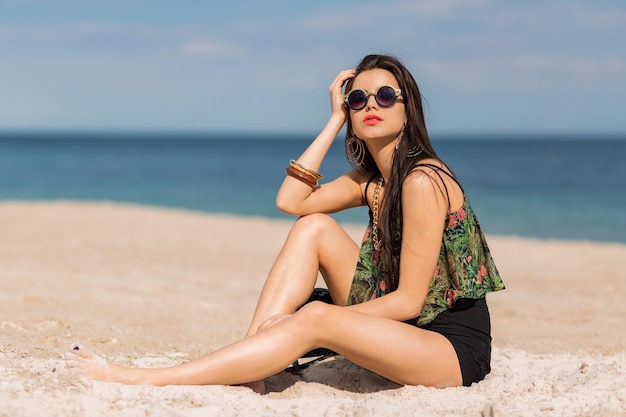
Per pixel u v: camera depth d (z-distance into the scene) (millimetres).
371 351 3232
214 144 147000
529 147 126375
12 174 40219
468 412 3047
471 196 29094
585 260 11281
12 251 9945
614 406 3086
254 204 25594
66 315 5355
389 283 3574
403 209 3432
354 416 2949
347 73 3928
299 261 3670
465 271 3479
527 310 7043
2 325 4652
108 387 3105
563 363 4301
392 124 3547
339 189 3934
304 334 3234
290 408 3125
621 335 5598
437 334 3406
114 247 10961
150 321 5547
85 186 32500
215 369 3225
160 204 25156
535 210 23734
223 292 7543
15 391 2910
